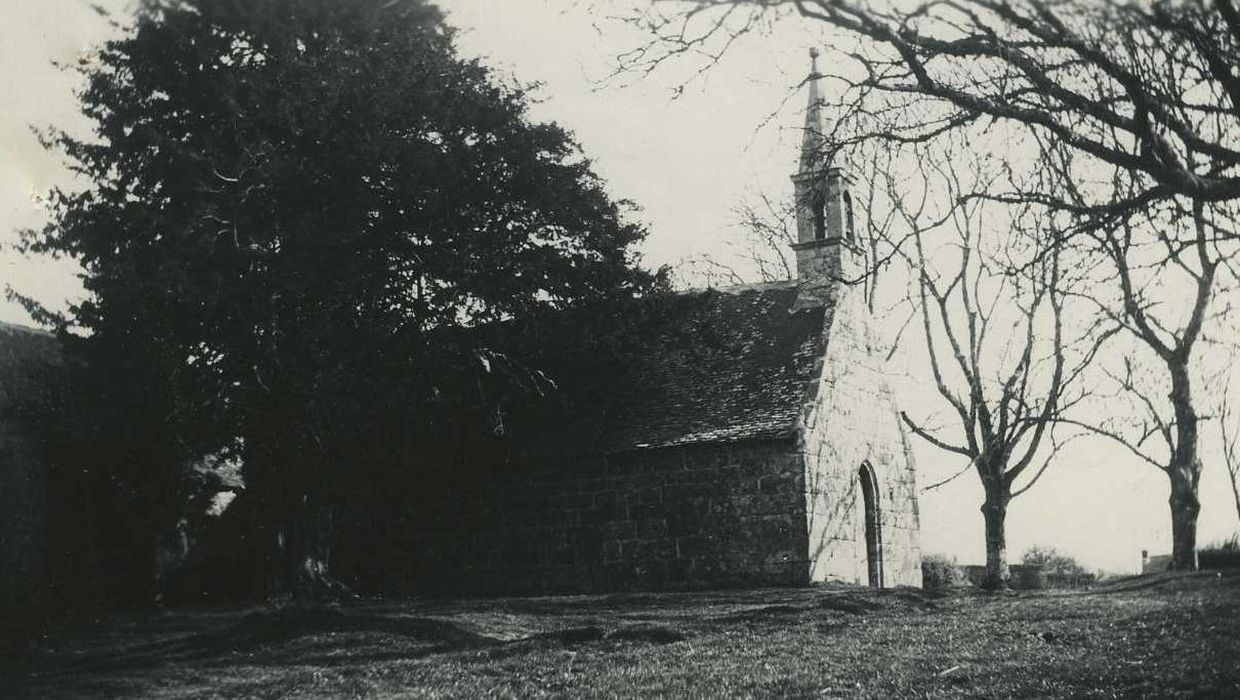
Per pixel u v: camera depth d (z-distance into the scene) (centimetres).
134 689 1538
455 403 2892
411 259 2714
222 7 2497
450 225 2703
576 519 3022
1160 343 2975
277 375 2478
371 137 2542
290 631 1895
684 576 2847
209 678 1595
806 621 1850
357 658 1689
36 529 2855
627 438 2984
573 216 2897
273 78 2530
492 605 2402
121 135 2550
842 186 3189
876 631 1648
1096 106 880
